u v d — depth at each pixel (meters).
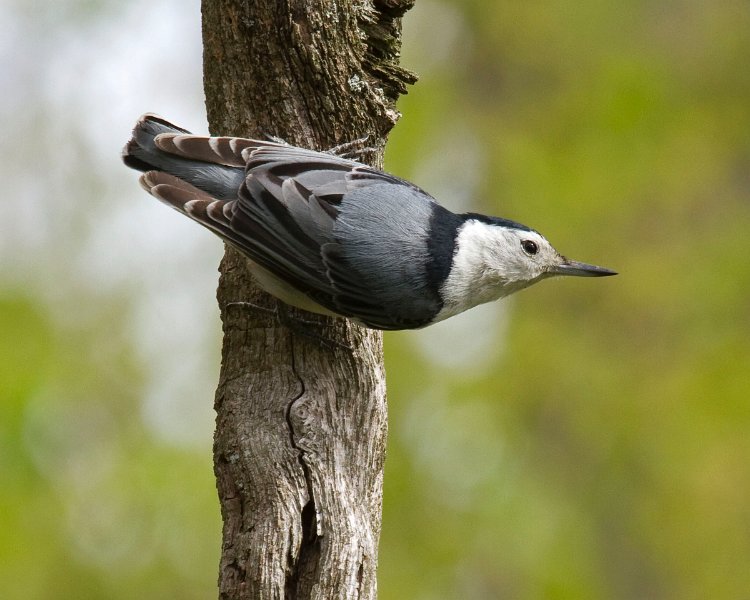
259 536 6.75
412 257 7.52
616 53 16.59
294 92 7.44
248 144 7.31
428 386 13.44
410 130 14.52
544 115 16.39
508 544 12.75
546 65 16.77
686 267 15.43
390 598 12.13
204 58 7.66
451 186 15.61
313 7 7.27
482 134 16.31
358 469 7.20
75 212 14.17
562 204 15.33
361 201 7.38
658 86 16.14
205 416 13.05
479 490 13.01
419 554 12.43
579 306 15.63
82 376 12.80
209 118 7.72
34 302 13.09
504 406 14.28
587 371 15.03
